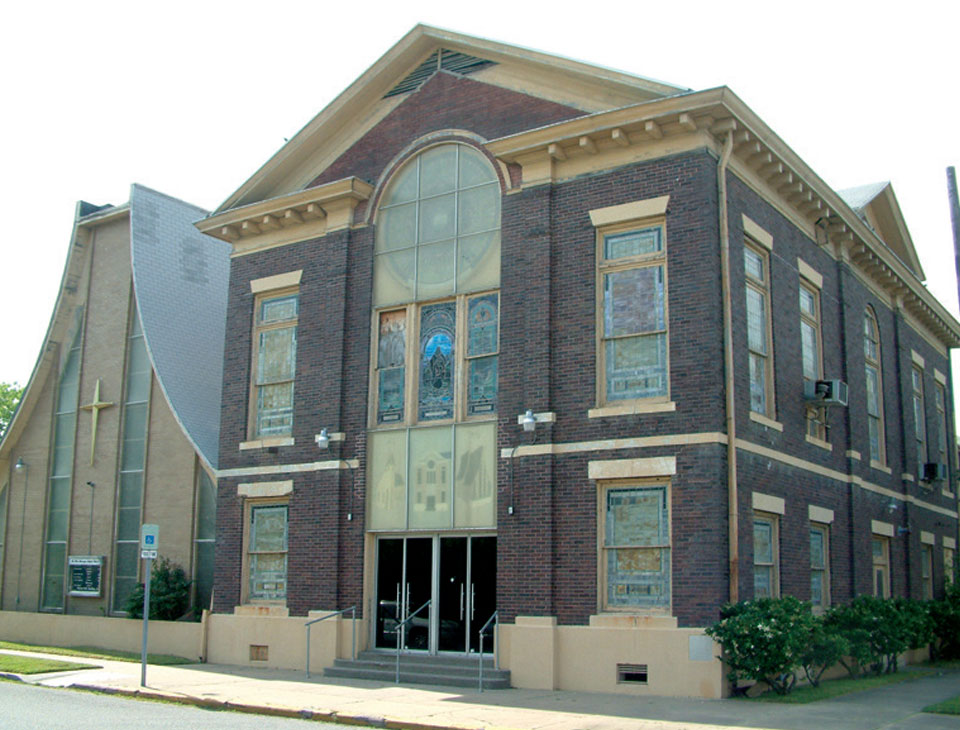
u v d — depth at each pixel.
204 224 23.61
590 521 17.22
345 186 21.33
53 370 32.16
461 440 19.36
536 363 18.19
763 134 18.31
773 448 18.42
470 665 18.03
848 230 23.03
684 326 17.00
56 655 22.47
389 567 19.97
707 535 16.11
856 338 24.03
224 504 22.47
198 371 28.73
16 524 31.81
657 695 15.94
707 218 17.14
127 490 29.28
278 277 22.64
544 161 18.91
